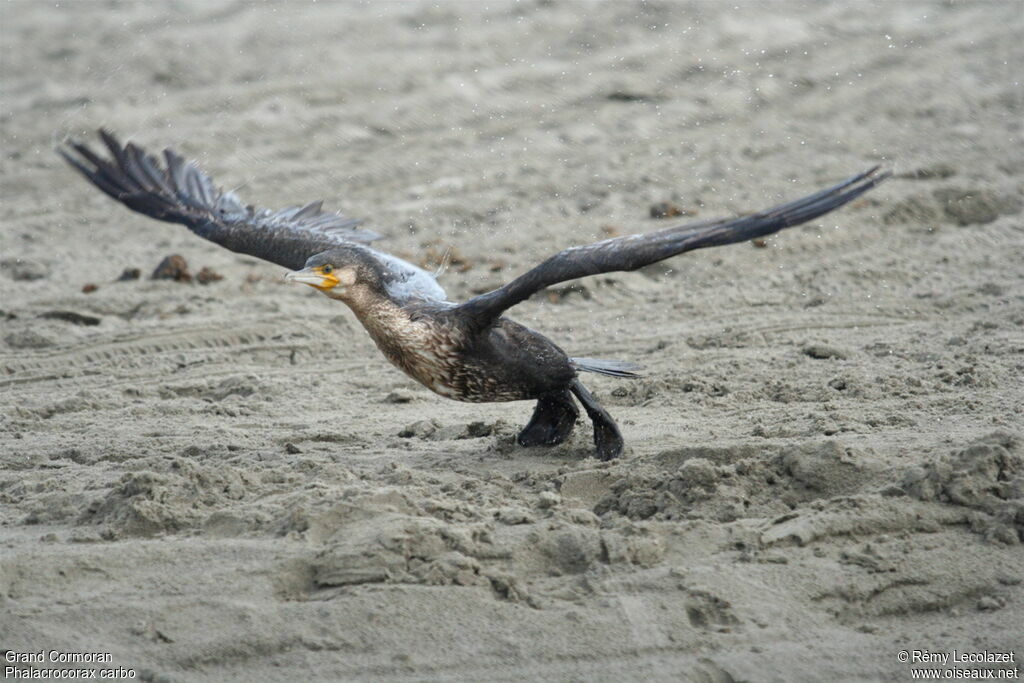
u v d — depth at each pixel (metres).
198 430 12.91
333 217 13.48
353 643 8.72
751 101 27.89
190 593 9.16
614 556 9.51
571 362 11.33
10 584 9.27
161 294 18.11
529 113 27.19
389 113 26.92
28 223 21.34
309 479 11.01
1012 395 12.80
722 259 19.03
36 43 31.00
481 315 10.74
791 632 8.84
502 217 21.30
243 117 26.45
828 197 9.98
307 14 33.47
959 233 19.81
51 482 11.27
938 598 9.18
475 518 10.06
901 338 15.30
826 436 11.66
